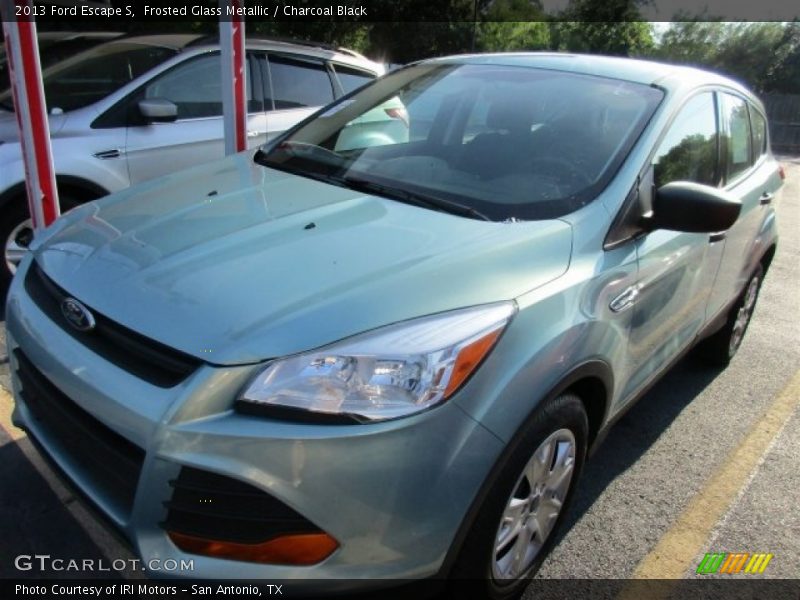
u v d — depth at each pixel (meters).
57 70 4.59
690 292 3.04
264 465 1.64
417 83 3.40
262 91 5.39
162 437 1.68
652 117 2.81
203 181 2.80
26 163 3.67
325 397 1.68
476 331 1.84
